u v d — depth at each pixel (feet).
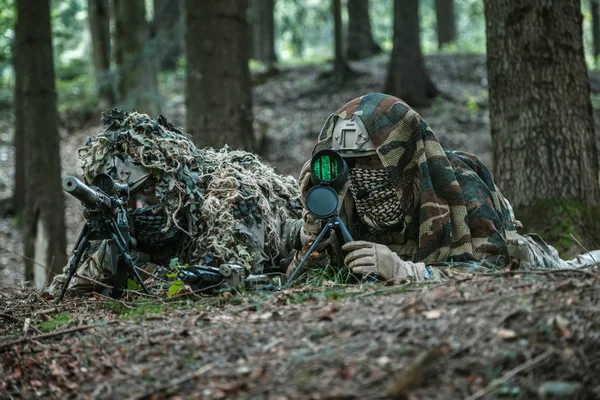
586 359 9.03
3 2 55.98
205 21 31.42
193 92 31.55
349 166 15.46
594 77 74.59
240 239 15.81
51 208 30.35
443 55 80.07
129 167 15.79
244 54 32.35
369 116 15.21
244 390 8.99
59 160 30.81
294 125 58.59
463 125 56.95
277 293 13.58
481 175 16.74
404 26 60.95
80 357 11.28
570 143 21.94
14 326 14.26
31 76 30.30
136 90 57.52
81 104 70.18
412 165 15.26
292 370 9.23
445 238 14.89
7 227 47.34
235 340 10.56
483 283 11.68
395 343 9.51
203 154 17.43
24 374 11.22
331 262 15.53
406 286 12.37
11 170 59.62
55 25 83.46
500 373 8.84
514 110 22.26
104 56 70.08
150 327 12.17
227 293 13.78
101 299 15.25
